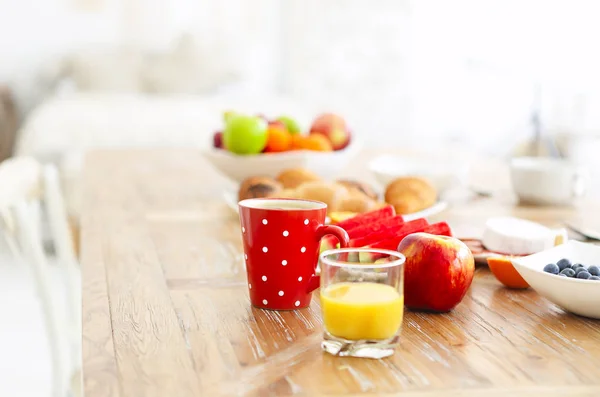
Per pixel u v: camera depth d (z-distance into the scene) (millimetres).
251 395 1003
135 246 1481
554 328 1171
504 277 1306
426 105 6402
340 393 1008
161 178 2127
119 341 1111
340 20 6293
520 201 1890
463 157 2662
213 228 1615
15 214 1691
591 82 5305
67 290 1938
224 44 6223
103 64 5879
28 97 6031
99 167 2309
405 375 1044
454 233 1560
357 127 6426
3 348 3037
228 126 1926
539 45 5648
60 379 1744
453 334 1148
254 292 1220
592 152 4730
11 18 5926
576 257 1291
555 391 1019
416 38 6309
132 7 6090
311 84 6371
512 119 5887
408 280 1205
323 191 1562
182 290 1280
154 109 4465
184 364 1062
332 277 1092
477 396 1007
